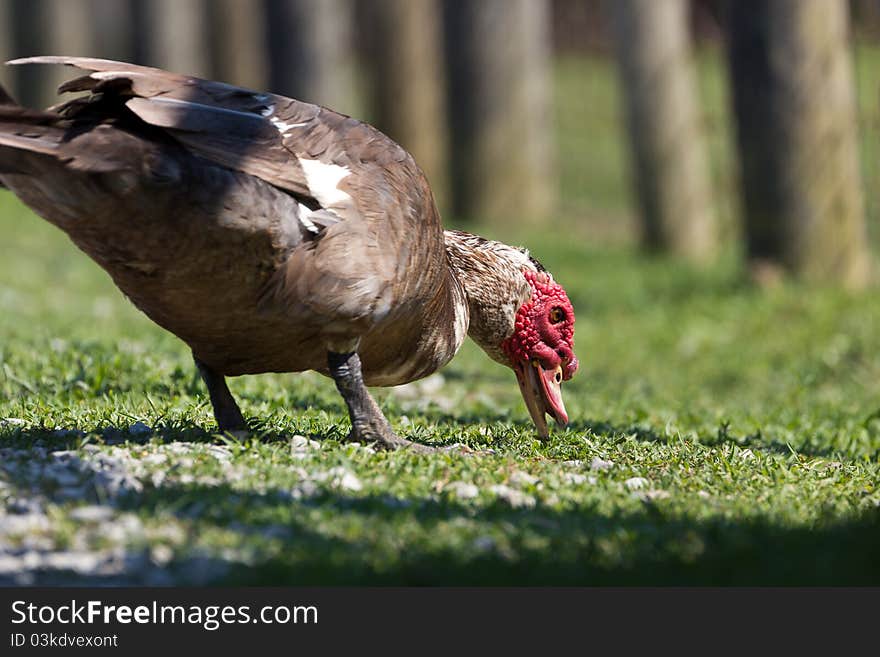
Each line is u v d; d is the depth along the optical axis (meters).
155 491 10.09
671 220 44.41
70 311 27.98
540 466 12.42
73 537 9.07
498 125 50.28
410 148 52.59
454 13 50.00
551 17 81.38
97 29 83.31
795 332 29.52
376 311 11.49
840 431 17.47
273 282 11.05
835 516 10.88
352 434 12.45
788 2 31.88
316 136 11.21
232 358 12.19
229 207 10.47
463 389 21.02
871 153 38.47
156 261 10.69
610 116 68.50
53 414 13.80
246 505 9.90
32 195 10.25
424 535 9.55
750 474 12.82
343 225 11.05
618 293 36.69
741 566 9.20
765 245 33.44
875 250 37.59
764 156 32.75
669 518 10.54
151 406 14.48
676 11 43.88
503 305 13.64
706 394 23.97
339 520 9.73
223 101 10.98
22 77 64.62
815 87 32.16
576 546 9.49
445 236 13.59
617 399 20.70
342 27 60.00
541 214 51.34
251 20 61.59
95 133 10.03
